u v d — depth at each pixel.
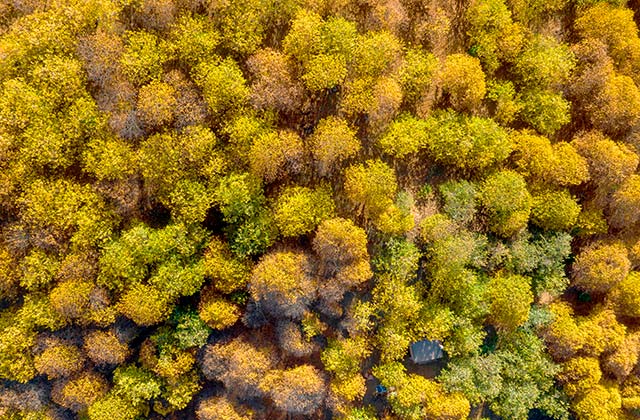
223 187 29.34
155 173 29.38
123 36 29.66
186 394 30.64
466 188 31.94
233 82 29.00
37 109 28.38
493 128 31.25
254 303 30.61
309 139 31.58
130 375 30.52
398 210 30.94
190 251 29.94
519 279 32.06
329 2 30.83
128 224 30.31
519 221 31.58
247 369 29.84
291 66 30.44
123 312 29.41
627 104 31.98
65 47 28.98
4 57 28.19
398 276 31.16
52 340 29.66
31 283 28.91
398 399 31.69
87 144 29.28
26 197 28.75
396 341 31.02
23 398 30.31
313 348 31.92
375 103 30.25
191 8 29.75
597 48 31.98
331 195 31.69
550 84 32.25
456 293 31.84
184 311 30.64
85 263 29.14
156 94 28.70
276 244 31.14
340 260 30.30
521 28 32.03
